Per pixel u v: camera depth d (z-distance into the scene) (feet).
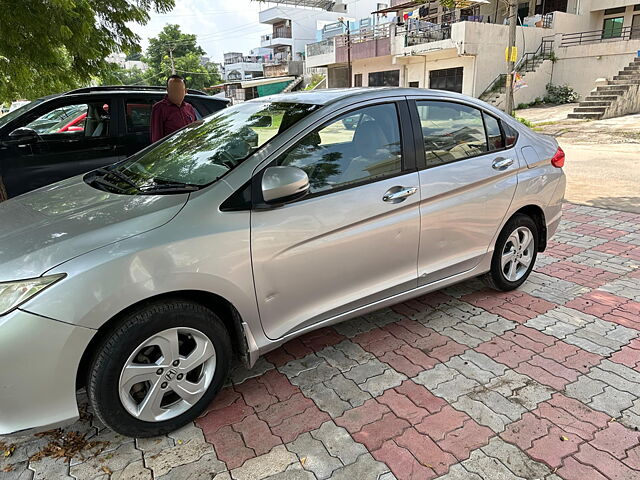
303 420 8.27
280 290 8.50
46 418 6.79
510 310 12.09
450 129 10.84
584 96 71.00
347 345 10.69
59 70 18.42
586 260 15.30
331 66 94.84
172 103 17.04
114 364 7.09
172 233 7.39
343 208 8.92
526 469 7.07
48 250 6.95
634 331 10.90
